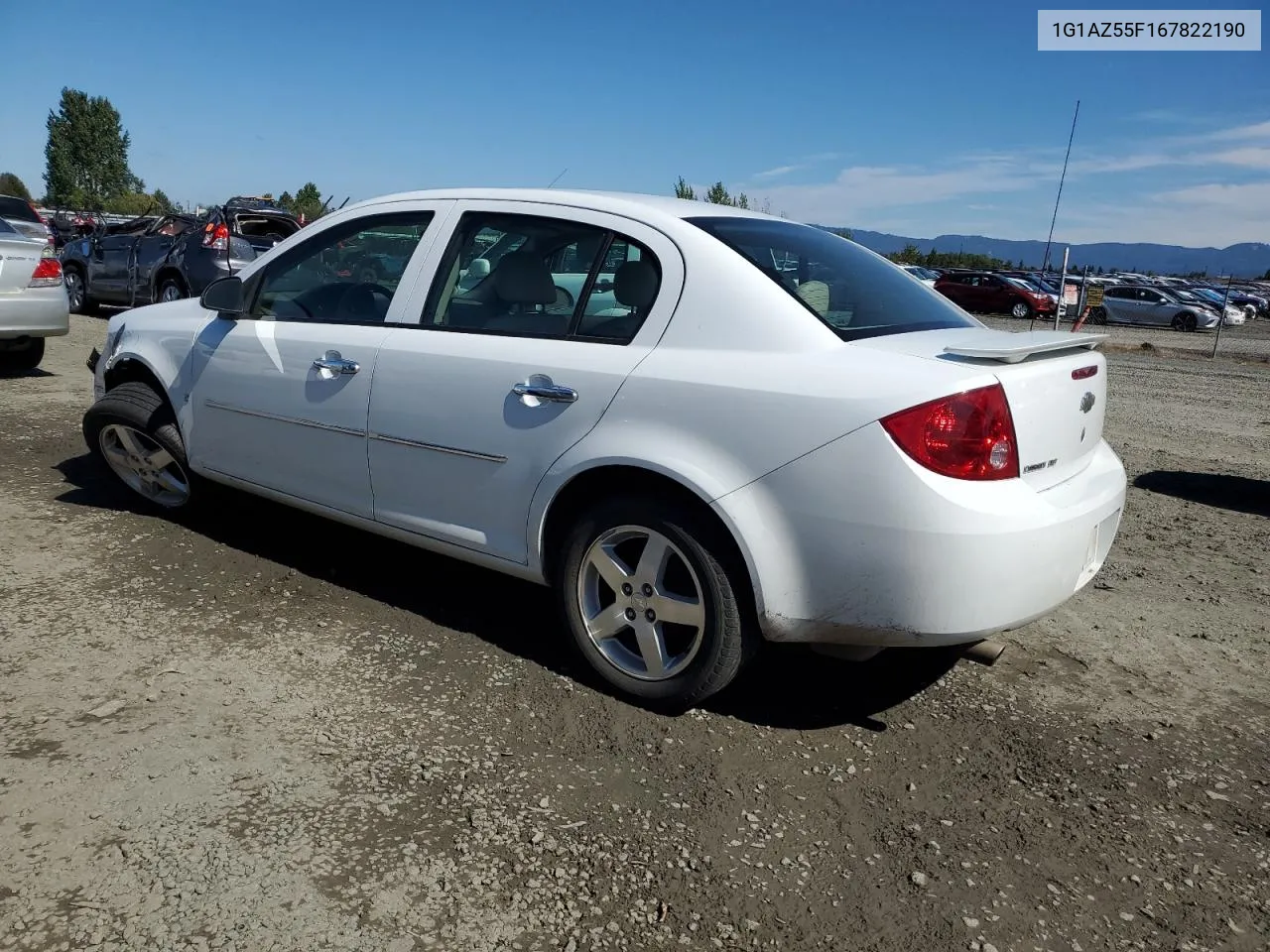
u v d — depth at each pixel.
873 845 2.69
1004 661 3.89
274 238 13.05
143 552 4.51
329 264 4.22
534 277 3.57
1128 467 7.88
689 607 3.19
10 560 4.30
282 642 3.69
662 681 3.28
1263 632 4.34
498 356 3.50
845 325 3.15
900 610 2.87
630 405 3.18
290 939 2.21
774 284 3.16
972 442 2.80
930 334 3.25
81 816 2.57
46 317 8.09
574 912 2.36
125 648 3.55
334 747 2.99
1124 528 5.98
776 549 2.97
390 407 3.78
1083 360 3.30
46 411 7.33
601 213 3.52
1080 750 3.25
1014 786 3.01
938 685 3.66
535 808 2.75
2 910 2.23
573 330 3.43
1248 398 13.44
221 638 3.69
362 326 3.98
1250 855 2.74
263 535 4.86
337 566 4.50
